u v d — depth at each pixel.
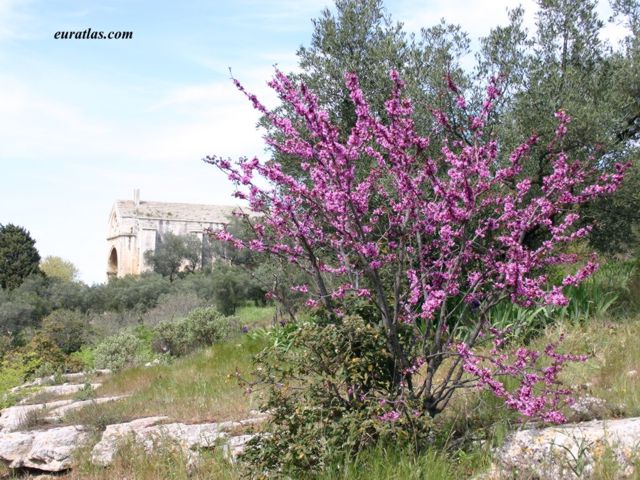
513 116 8.76
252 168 4.89
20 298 31.88
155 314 27.78
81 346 20.66
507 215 4.68
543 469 3.98
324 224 5.68
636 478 3.63
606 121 8.45
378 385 4.80
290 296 8.55
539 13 9.83
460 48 9.98
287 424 4.48
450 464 4.26
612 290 9.12
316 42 10.70
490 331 4.96
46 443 6.83
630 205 8.83
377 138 4.85
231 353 10.94
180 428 6.42
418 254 5.09
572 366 6.04
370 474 4.12
